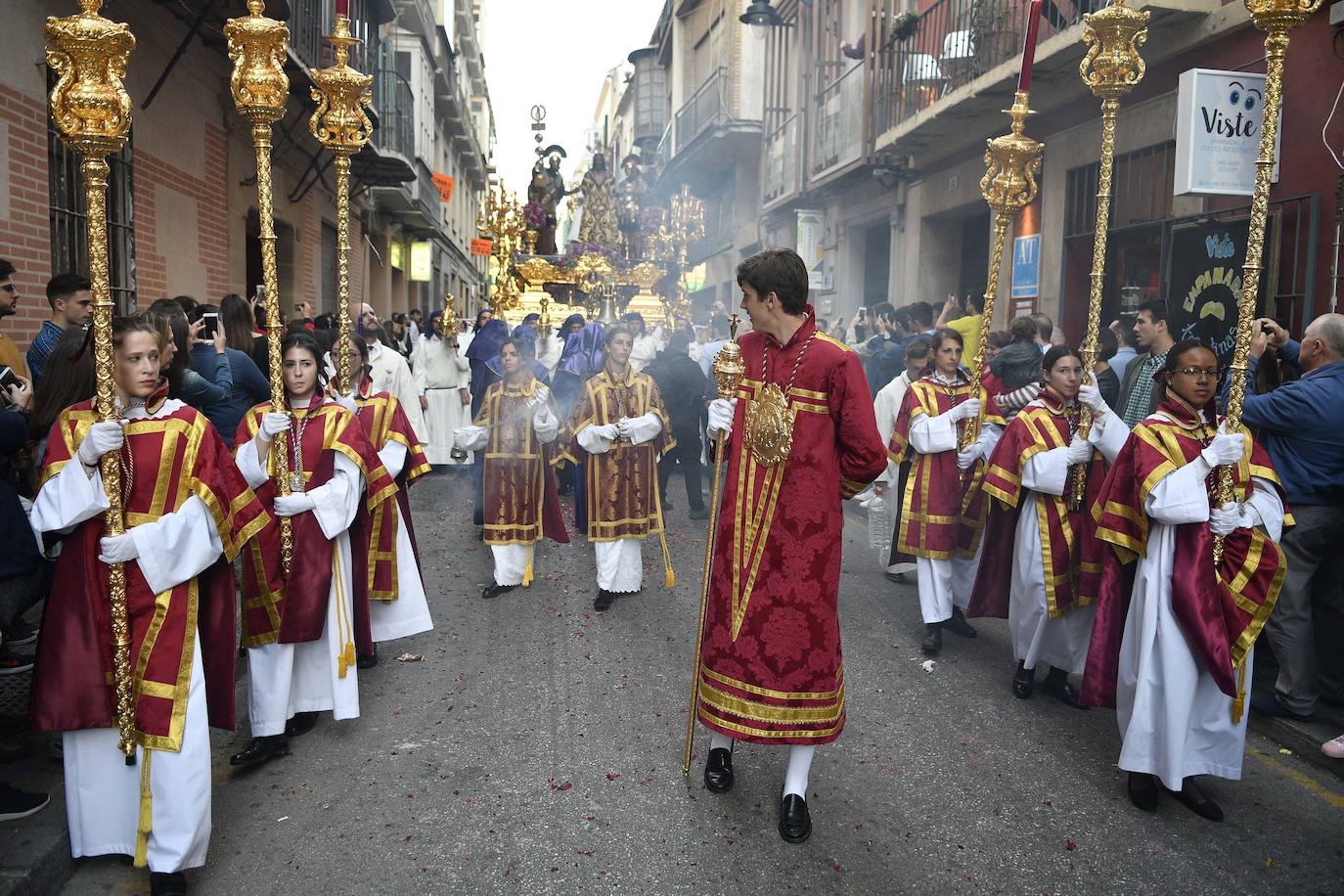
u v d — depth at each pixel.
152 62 8.36
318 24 12.05
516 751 4.22
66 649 3.06
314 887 3.19
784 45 18.97
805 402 3.58
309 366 4.24
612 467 6.24
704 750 4.25
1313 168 6.58
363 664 5.26
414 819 3.64
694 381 9.12
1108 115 4.46
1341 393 4.23
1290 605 4.41
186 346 3.75
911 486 5.54
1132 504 3.85
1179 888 3.23
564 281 14.02
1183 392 3.80
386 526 4.81
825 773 4.05
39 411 3.55
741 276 3.65
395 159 14.76
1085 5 8.72
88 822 3.13
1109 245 9.07
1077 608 4.71
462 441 6.59
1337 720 4.46
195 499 3.21
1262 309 7.00
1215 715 3.69
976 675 5.22
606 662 5.35
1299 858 3.43
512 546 6.66
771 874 3.29
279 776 4.00
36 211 6.42
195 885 3.20
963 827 3.62
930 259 13.07
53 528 2.99
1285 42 3.58
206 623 3.34
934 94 11.89
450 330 11.87
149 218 8.37
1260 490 3.70
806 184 16.77
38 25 6.44
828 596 3.58
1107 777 4.05
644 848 3.44
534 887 3.20
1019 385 6.45
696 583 7.04
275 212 12.52
